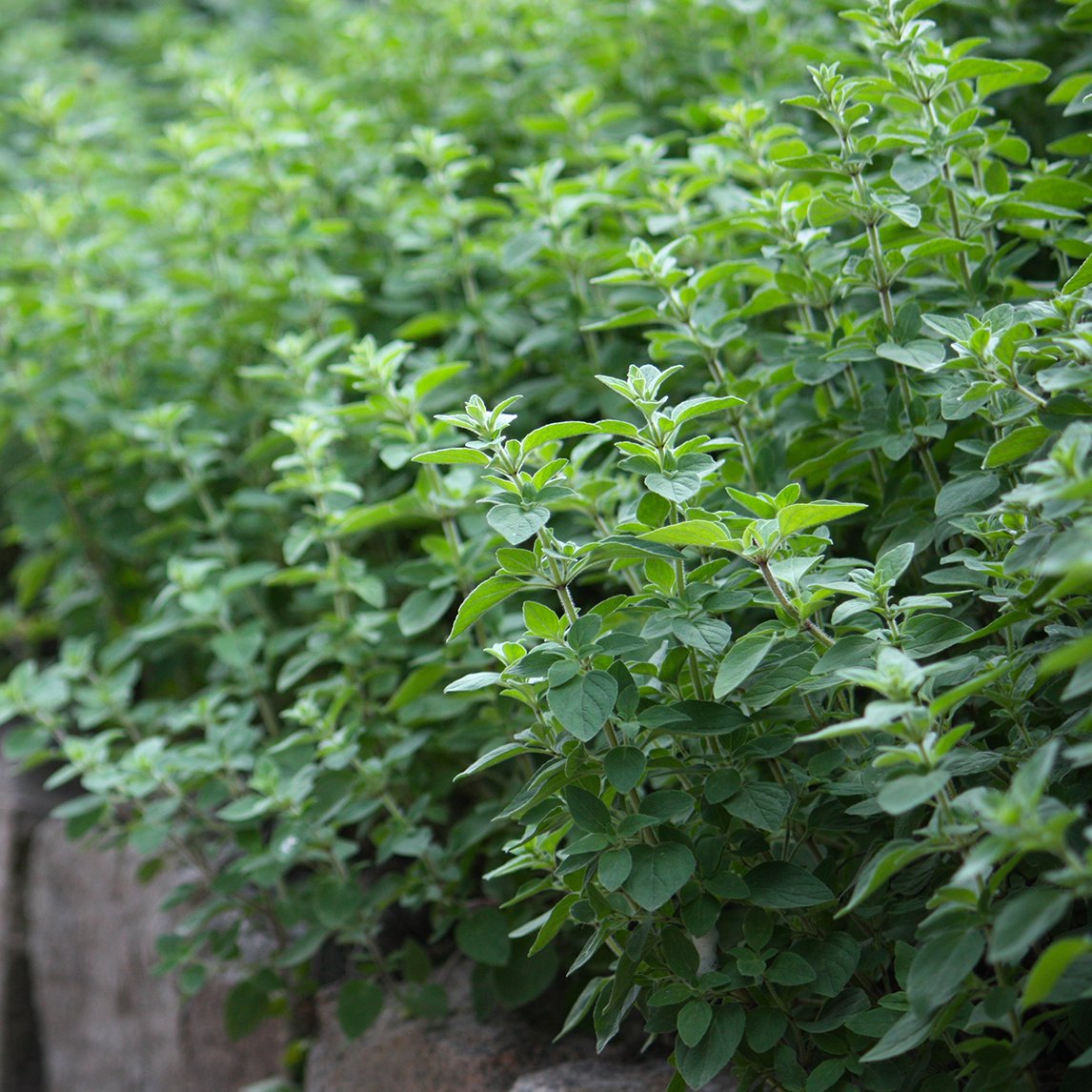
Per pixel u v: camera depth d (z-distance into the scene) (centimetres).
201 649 339
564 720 164
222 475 338
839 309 248
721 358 279
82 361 356
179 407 310
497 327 298
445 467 279
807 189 247
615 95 381
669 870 168
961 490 185
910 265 231
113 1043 347
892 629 168
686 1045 177
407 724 255
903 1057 174
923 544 200
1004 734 194
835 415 226
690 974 178
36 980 379
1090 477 134
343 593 266
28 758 295
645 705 187
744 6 321
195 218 366
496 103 370
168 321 350
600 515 230
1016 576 172
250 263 361
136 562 371
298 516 325
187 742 353
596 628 174
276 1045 293
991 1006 145
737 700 182
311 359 284
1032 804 128
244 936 303
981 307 219
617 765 170
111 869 348
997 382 170
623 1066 237
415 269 308
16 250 434
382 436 264
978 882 143
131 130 470
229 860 315
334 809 241
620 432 179
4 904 380
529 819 187
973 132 209
